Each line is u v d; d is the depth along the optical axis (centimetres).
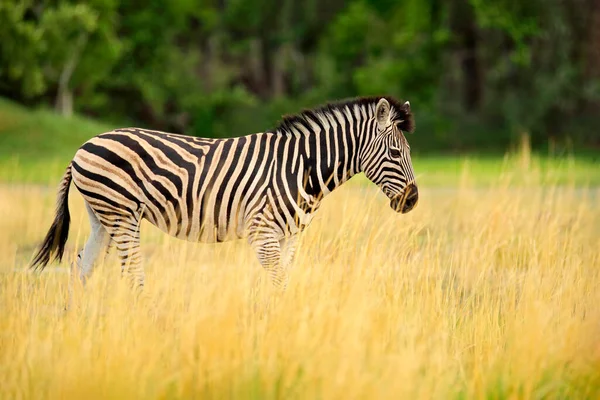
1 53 6931
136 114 9369
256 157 1293
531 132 6731
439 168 4822
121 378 940
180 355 1001
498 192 2089
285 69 10619
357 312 1048
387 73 7475
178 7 9075
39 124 5988
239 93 9369
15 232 2095
